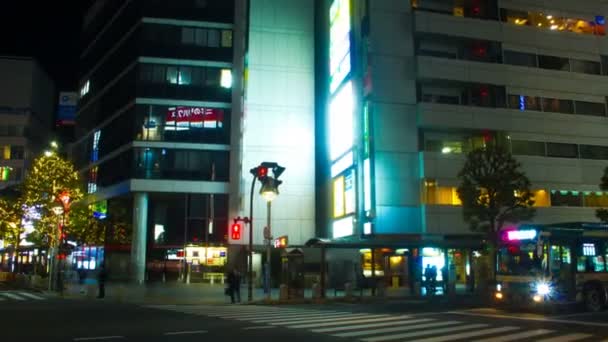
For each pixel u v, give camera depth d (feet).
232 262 143.33
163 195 151.64
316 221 158.61
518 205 103.96
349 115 140.26
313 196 150.92
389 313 65.16
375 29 135.23
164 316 61.00
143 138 149.38
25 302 82.33
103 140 174.60
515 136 140.46
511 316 60.23
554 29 151.84
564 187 141.38
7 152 279.90
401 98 133.18
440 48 140.46
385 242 96.89
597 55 154.51
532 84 145.07
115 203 157.48
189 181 148.97
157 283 140.67
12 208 148.25
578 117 147.23
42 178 143.23
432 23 137.90
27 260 188.85
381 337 42.45
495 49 143.54
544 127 143.23
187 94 153.79
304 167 151.94
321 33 167.53
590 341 40.22
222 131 153.79
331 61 157.38
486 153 105.29
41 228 139.74
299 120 154.10
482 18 144.36
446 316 60.49
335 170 149.07
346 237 135.03
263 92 153.58
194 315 62.75
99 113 182.60
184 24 157.58
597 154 147.13
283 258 95.45
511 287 66.33
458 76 137.49
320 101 163.43
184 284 136.67
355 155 134.92
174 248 149.28
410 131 132.36
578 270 65.67
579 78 150.20
